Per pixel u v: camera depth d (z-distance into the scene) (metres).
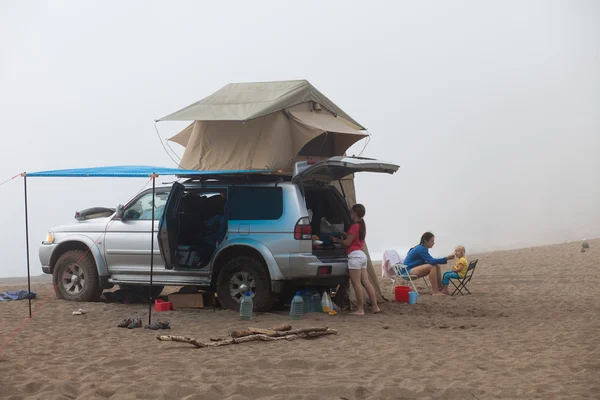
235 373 6.21
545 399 5.39
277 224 10.18
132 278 11.11
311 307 10.66
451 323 9.73
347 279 10.93
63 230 11.70
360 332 8.79
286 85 11.48
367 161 10.59
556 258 21.70
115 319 9.68
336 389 5.58
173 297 10.74
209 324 9.31
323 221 10.99
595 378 6.08
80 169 10.30
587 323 9.40
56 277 11.66
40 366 6.41
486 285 15.43
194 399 5.26
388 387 5.68
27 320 9.49
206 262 10.70
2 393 5.35
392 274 13.64
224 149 11.08
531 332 8.73
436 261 13.48
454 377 6.14
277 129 10.91
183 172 9.94
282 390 5.55
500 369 6.50
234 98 11.32
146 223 11.04
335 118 12.06
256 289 10.28
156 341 7.94
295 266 10.05
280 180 10.55
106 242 11.24
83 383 5.70
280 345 7.73
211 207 11.06
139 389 5.50
